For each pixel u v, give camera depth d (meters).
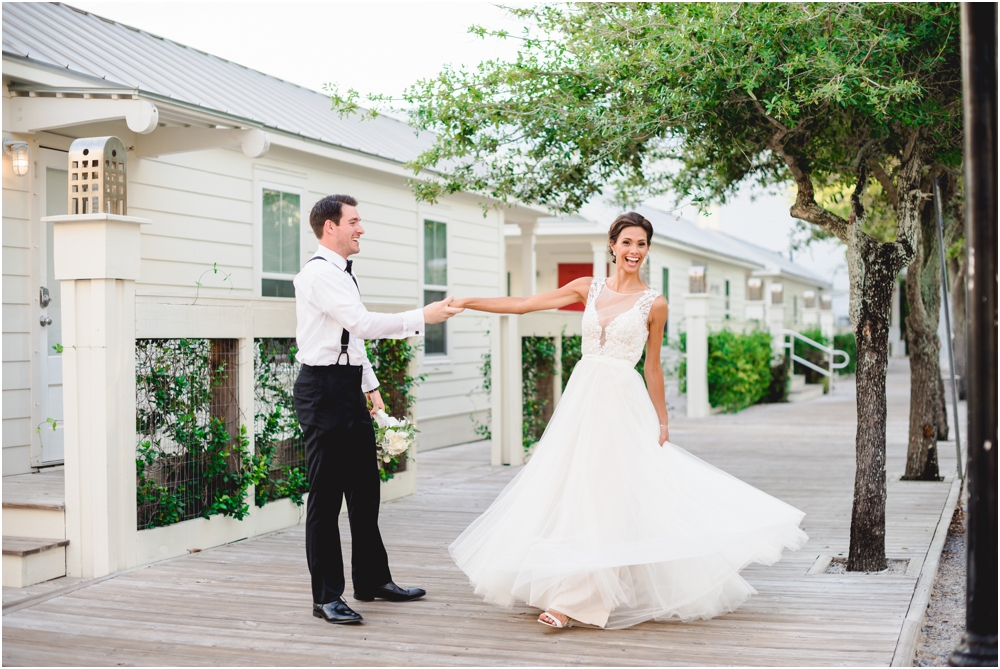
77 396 4.68
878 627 3.80
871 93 4.61
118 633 3.74
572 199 6.94
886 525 6.16
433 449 11.00
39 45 6.53
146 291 7.12
